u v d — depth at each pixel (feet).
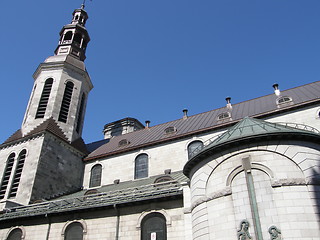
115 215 57.52
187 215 48.96
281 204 38.40
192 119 95.96
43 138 85.92
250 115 77.92
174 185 57.52
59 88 104.06
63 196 82.23
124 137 106.73
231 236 39.42
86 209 59.57
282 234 36.50
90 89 118.93
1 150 91.86
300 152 42.09
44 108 99.81
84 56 122.72
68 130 98.53
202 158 48.01
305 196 38.63
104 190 78.48
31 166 80.94
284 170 40.91
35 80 112.57
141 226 54.13
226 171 44.14
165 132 90.89
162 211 53.42
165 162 81.35
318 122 66.80
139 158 86.84
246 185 41.55
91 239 56.65
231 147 45.21
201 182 46.68
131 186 74.59
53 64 109.40
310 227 36.32
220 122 82.43
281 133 42.80
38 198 76.79
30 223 65.26
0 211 71.20
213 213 42.75
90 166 93.97
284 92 86.69
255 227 38.24
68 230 60.49
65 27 124.98
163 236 51.57
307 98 73.26
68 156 91.50
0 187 82.99
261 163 42.19
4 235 66.33
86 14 135.54
